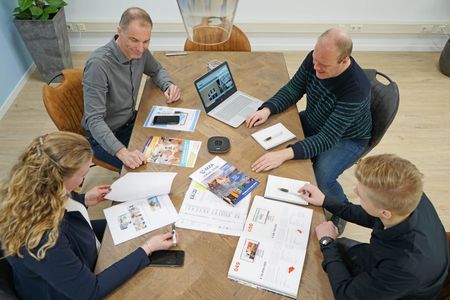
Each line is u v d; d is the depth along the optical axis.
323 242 1.27
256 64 2.29
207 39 1.48
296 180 1.53
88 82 1.85
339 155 2.00
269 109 1.87
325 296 1.13
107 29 3.83
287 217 1.37
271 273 1.18
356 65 1.77
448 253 1.18
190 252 1.25
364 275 1.15
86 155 1.11
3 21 3.24
